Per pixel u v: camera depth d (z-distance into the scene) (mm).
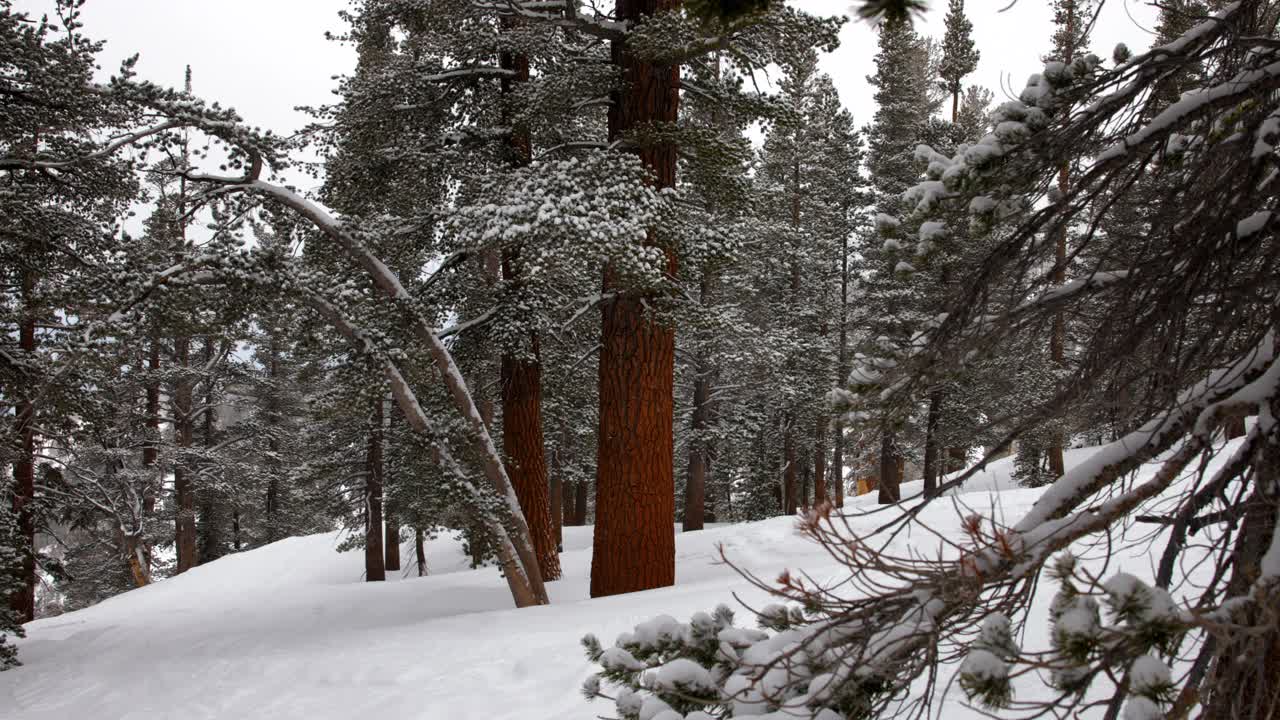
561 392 17406
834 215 26531
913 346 3244
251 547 37500
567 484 32156
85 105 10625
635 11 11062
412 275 14031
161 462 27188
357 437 23656
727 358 22344
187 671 8891
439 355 11664
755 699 2396
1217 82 3082
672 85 11328
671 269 11344
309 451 27156
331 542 28828
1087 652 1703
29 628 14578
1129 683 1782
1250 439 2463
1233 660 1894
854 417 3217
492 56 13711
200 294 9945
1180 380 2910
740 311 24125
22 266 12258
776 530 16203
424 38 13789
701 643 2820
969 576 2197
